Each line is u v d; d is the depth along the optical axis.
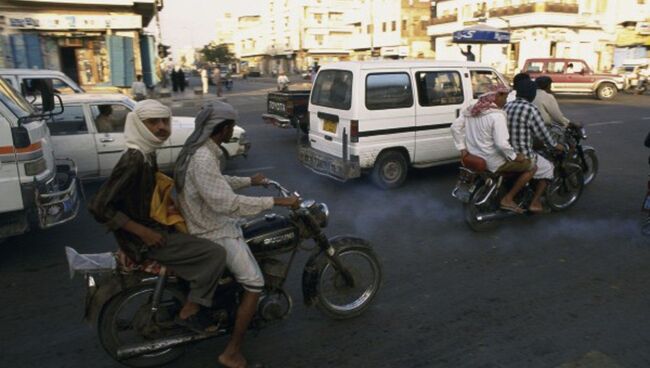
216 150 2.82
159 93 25.95
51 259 4.93
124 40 23.25
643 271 4.44
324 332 3.52
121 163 2.60
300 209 3.18
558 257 4.79
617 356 3.16
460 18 43.50
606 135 11.77
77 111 7.15
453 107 7.50
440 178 8.08
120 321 3.03
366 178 8.08
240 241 2.97
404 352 3.26
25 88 9.10
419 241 5.29
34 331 3.58
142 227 2.67
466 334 3.45
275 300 3.14
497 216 5.43
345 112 6.88
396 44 53.12
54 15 21.72
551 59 22.36
